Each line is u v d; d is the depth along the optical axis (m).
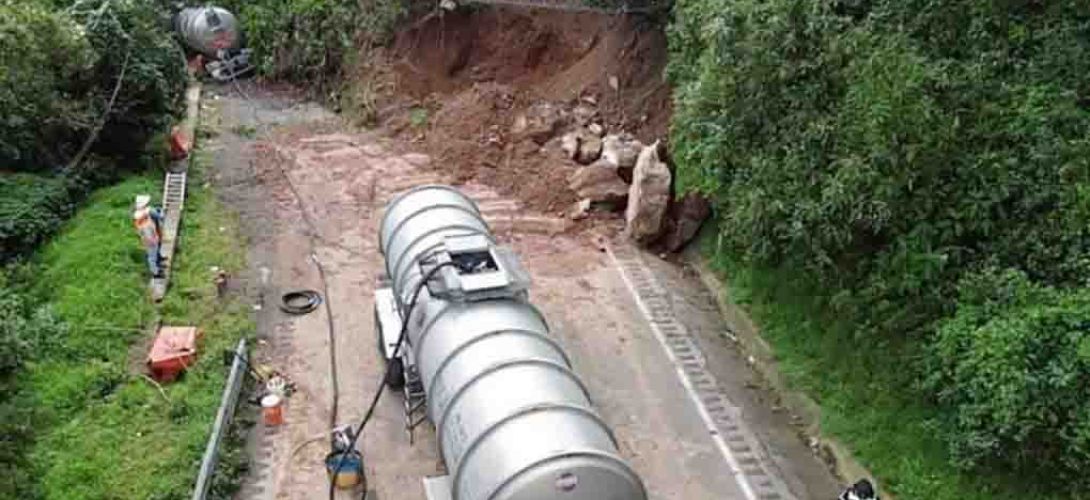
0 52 21.16
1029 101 14.10
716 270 19.83
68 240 20.70
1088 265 12.85
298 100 33.56
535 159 24.12
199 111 30.80
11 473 13.16
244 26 37.03
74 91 23.70
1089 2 14.93
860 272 15.47
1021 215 13.87
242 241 21.42
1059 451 12.27
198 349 17.11
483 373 12.48
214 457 14.32
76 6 24.34
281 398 16.08
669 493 14.23
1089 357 11.47
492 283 13.91
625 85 24.58
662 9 24.09
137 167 24.95
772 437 15.56
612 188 22.47
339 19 32.97
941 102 14.36
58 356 16.67
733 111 16.94
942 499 13.57
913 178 14.02
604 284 19.72
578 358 17.31
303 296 19.23
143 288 18.97
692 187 20.17
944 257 13.81
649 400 16.31
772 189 15.93
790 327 17.45
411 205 16.94
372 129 28.92
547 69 27.05
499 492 10.92
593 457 11.09
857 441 15.02
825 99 15.74
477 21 28.83
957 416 13.39
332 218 22.62
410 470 14.57
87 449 14.64
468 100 26.64
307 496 14.12
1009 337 12.13
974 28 15.45
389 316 16.56
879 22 16.17
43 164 23.42
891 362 15.18
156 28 27.27
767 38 16.22
